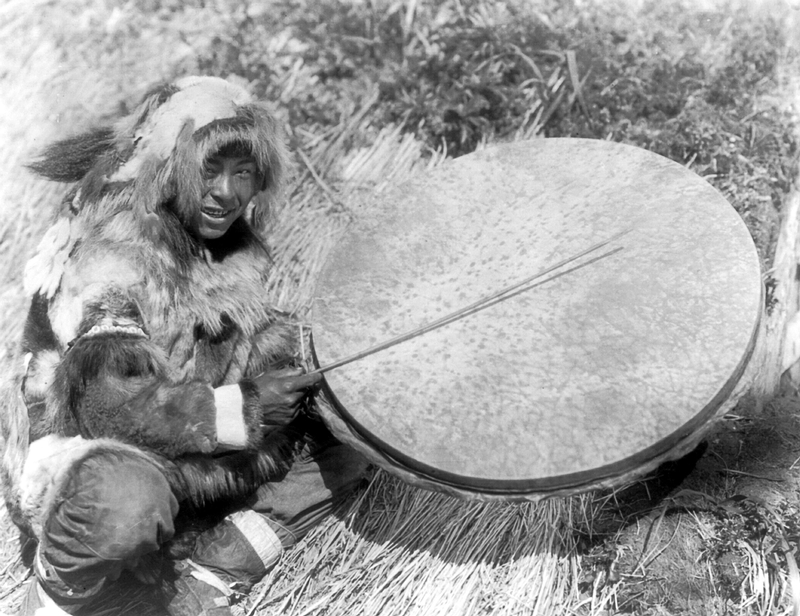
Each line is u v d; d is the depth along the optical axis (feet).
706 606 9.26
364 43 13.53
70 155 9.46
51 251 9.29
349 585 9.80
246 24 13.79
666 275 9.10
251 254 9.77
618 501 9.89
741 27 13.17
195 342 9.34
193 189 8.94
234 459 9.48
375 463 8.93
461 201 10.16
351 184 12.71
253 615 9.70
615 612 9.34
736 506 9.66
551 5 13.51
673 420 8.45
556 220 9.77
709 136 12.23
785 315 11.18
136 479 8.72
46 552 8.90
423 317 9.40
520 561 9.62
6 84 13.33
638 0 13.46
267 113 9.26
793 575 9.29
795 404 10.78
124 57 13.58
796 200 11.84
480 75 13.05
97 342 8.77
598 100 12.78
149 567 9.36
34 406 9.23
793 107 12.56
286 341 10.09
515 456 8.55
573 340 8.96
